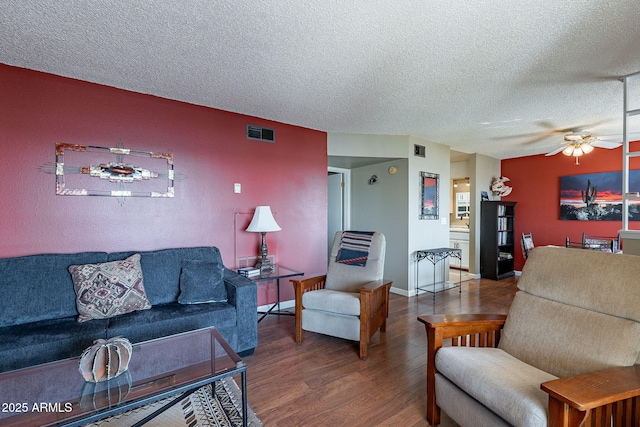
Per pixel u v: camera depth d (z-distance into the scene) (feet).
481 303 13.10
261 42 6.36
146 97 9.17
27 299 6.79
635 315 4.38
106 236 8.63
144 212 9.18
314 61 7.16
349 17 5.52
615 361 4.28
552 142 15.19
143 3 5.14
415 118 11.40
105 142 8.57
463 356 5.12
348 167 16.40
